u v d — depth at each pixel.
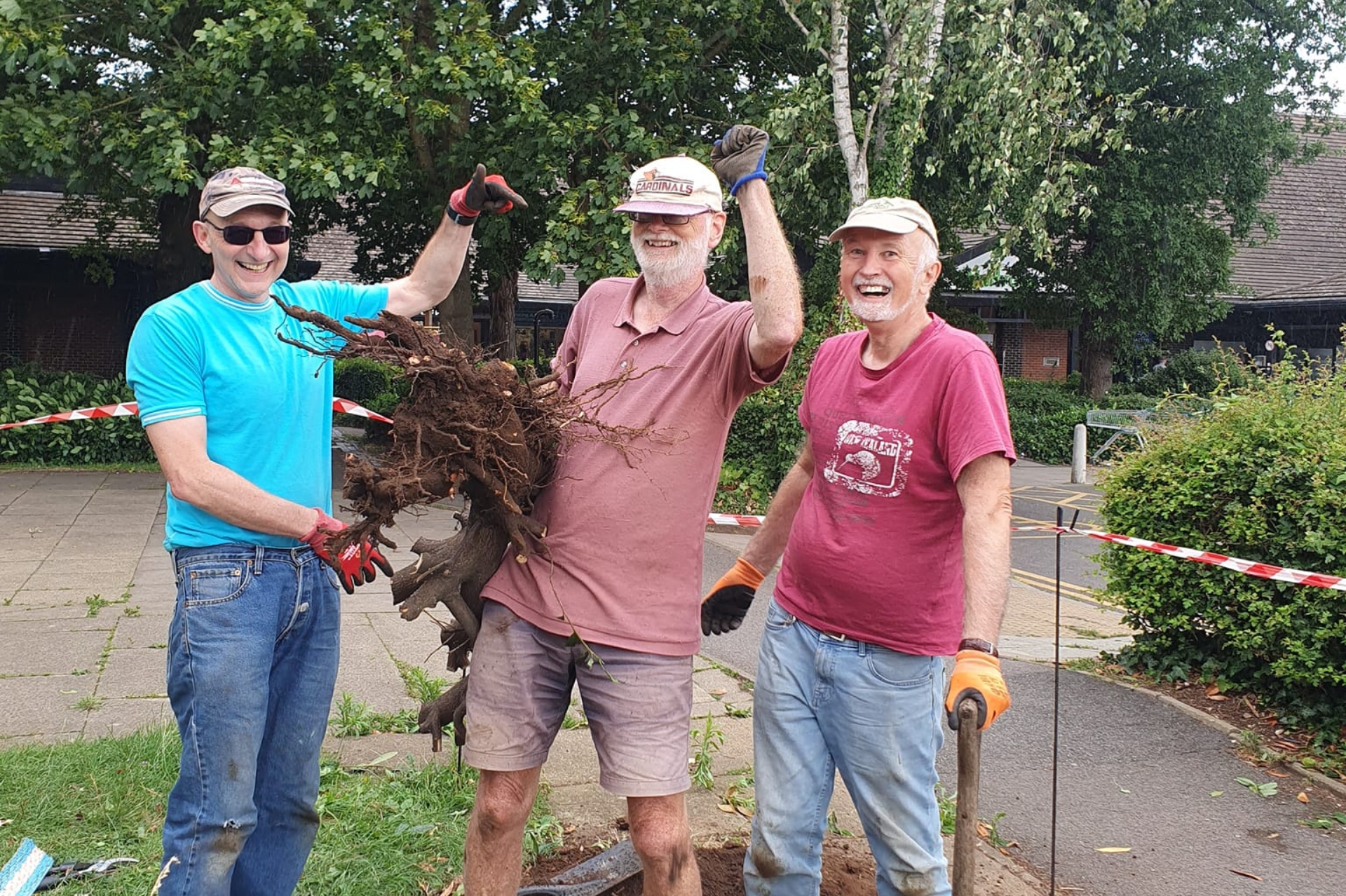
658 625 2.62
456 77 10.75
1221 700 5.41
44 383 15.29
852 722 2.75
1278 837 3.95
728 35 13.41
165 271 15.85
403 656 5.88
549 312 24.78
